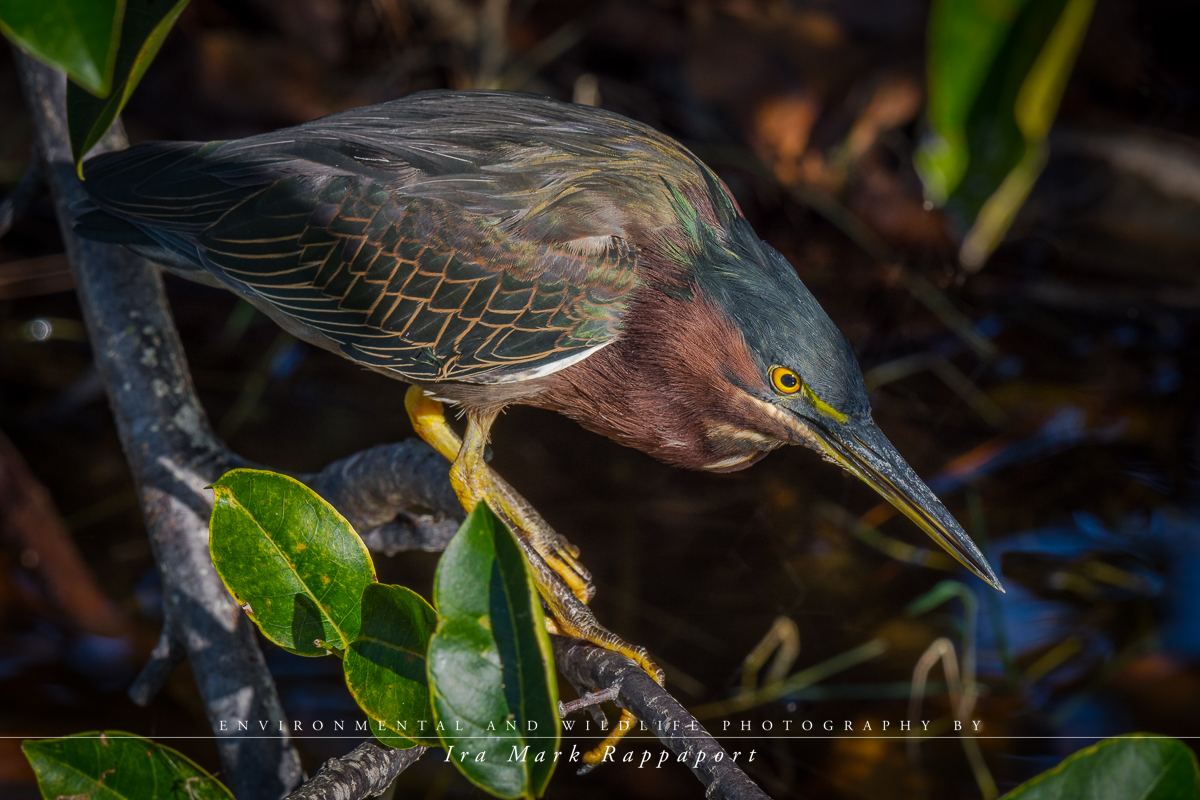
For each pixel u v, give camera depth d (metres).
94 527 9.51
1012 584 9.38
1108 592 9.22
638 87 13.43
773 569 9.37
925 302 12.40
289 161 6.23
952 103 1.95
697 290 6.17
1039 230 13.14
